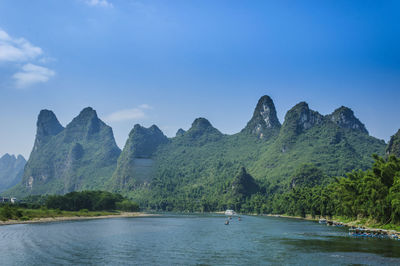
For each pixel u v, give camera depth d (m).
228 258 80.12
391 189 133.00
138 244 101.56
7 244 97.19
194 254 85.25
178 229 156.25
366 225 154.62
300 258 79.69
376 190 142.25
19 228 142.75
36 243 99.81
